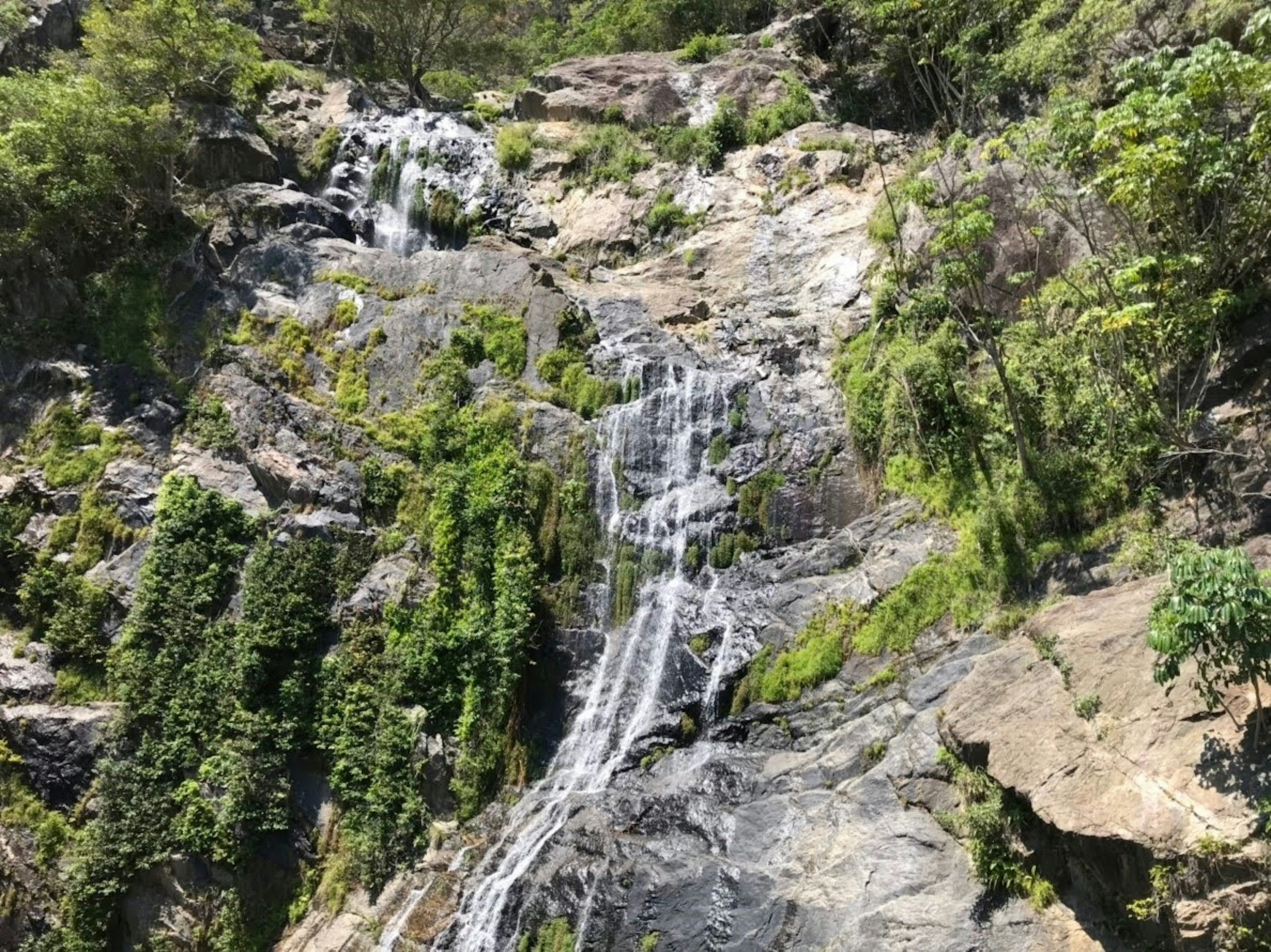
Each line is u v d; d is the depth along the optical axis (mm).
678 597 18641
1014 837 11961
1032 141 19312
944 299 19188
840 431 20297
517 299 23094
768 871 13508
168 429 21641
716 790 15297
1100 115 14078
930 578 16375
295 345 22828
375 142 31750
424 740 17344
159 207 25719
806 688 16406
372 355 22453
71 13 33000
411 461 20750
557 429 20766
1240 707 10469
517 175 31047
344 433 21172
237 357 22672
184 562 19375
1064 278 17562
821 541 18828
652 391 21438
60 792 17547
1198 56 13070
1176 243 15078
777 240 26453
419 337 22578
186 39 27875
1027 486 16156
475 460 20438
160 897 16594
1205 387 14242
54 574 19547
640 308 24047
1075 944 10938
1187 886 9742
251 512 20250
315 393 22016
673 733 16688
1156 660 10938
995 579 15688
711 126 30406
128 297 24000
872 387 19969
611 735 17141
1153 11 20625
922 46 30250
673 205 28609
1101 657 12180
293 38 40438
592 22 46125
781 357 22500
